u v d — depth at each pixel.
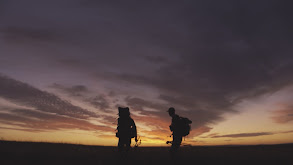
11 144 10.85
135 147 9.21
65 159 7.99
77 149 11.01
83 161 7.78
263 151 10.87
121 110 8.62
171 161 8.12
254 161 7.84
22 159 7.52
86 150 10.88
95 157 8.71
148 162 7.97
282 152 10.23
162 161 8.20
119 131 8.41
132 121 8.55
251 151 10.89
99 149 11.52
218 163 7.65
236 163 7.58
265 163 7.46
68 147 11.55
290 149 11.27
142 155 9.68
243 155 9.35
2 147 9.40
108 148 12.17
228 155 9.41
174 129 8.20
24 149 9.45
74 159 8.09
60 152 9.45
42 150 9.54
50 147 11.07
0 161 7.01
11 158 7.57
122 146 8.33
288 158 8.20
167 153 10.93
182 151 10.44
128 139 8.34
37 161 7.34
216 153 10.23
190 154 9.80
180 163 7.80
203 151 10.91
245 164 7.38
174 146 8.15
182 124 8.23
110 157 8.80
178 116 8.40
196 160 8.29
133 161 8.15
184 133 8.15
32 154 8.41
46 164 6.95
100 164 7.38
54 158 8.06
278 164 7.29
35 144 11.80
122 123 8.47
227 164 7.45
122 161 8.00
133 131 8.48
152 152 11.23
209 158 8.70
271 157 8.55
